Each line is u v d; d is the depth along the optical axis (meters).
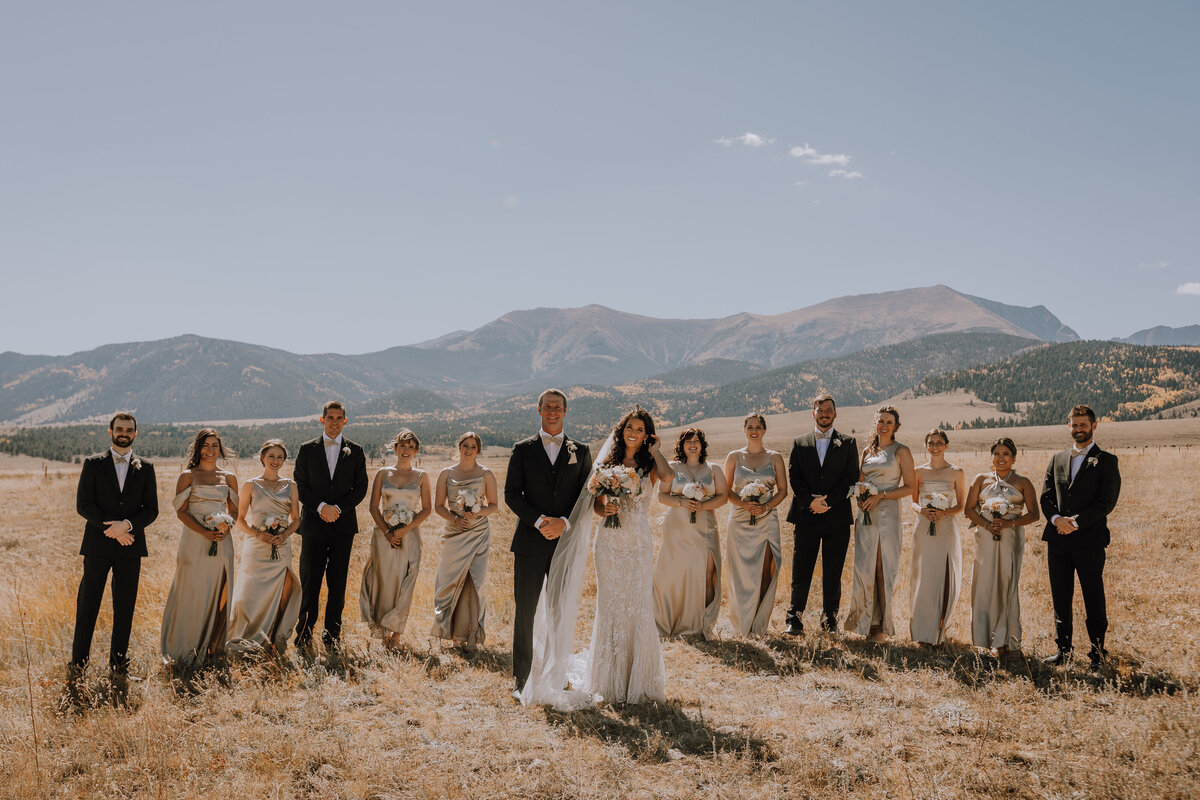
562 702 6.11
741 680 6.82
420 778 4.73
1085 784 4.57
